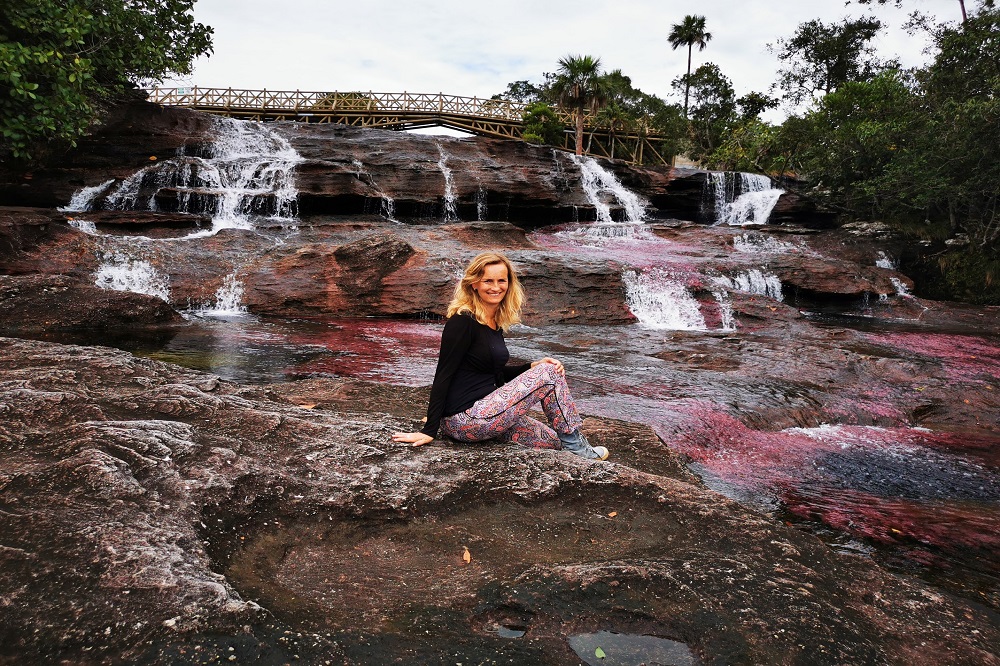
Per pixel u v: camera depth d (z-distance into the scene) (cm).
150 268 1141
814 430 628
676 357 906
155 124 1975
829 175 2680
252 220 1616
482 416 330
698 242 1956
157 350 809
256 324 1048
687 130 4228
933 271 2048
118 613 176
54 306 922
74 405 320
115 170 1661
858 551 371
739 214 2709
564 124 3619
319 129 2358
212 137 2005
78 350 467
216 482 259
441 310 1172
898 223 2300
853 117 2978
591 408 596
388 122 3391
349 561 240
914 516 426
